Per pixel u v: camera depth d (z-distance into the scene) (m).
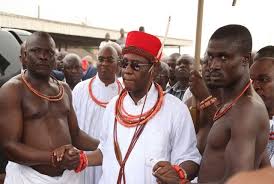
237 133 1.52
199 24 2.91
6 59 3.65
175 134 2.02
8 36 3.83
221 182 1.54
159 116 2.01
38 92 2.51
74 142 2.89
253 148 1.50
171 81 5.16
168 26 2.02
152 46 1.91
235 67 1.61
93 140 2.95
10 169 2.63
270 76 2.06
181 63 4.57
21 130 2.44
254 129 1.51
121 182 1.98
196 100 2.78
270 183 0.50
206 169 1.68
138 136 1.98
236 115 1.56
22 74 2.55
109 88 3.67
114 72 3.67
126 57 1.94
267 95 2.08
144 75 1.94
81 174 2.84
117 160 2.00
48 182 2.52
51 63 2.52
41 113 2.50
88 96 3.66
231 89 1.66
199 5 2.90
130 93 2.07
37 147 2.47
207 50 1.69
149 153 1.95
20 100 2.44
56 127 2.58
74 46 15.67
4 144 2.40
